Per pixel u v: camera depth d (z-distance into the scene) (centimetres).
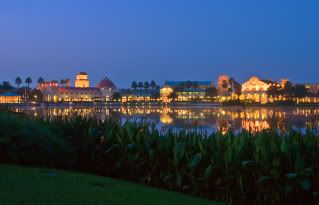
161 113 10319
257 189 1165
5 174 1146
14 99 19338
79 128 1620
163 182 1348
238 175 1173
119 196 1042
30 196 925
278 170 1118
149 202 1012
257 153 1147
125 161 1466
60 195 964
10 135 1369
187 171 1281
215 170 1219
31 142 1384
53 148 1438
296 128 1565
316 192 1076
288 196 1131
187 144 1327
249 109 13862
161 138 1421
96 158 1552
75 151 1534
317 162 1137
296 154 1112
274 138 1191
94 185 1157
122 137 1487
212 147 1266
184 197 1168
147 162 1399
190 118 7006
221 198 1212
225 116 8025
